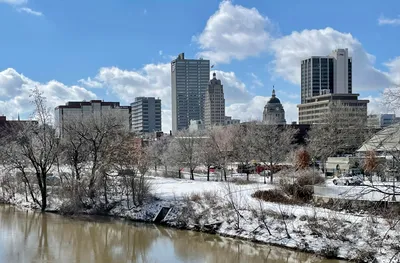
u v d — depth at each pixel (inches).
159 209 1937.7
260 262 1328.7
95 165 2164.1
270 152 2689.5
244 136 3452.3
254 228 1563.7
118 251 1503.4
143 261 1387.8
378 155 1732.3
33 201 2279.8
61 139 2332.7
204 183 2620.6
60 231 1785.2
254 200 1829.5
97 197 2150.6
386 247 1227.9
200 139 3280.0
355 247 1285.7
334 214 1448.1
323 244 1354.6
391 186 1023.0
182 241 1600.6
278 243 1443.2
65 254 1469.0
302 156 2443.4
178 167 3248.0
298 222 1505.9
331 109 3730.3
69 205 2086.6
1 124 4133.9
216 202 1820.9
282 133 3346.5
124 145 2196.1
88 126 2294.5
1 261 1373.0
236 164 3878.0
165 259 1398.9
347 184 1974.7
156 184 2509.8
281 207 1659.7
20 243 1600.6
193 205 1859.0
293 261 1318.9
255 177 2999.5
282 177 1991.9
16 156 2223.2
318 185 1845.5
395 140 1073.5
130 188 2150.6
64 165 2413.9
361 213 1423.5
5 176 2434.8
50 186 2333.9
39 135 2198.6
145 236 1692.9
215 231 1644.9
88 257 1438.2
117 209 2057.1
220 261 1355.8
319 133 3314.5
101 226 1852.9
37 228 1831.9
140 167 2171.5
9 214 2098.9
